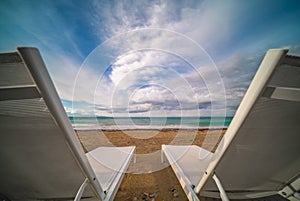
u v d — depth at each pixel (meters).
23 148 1.19
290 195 1.66
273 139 1.21
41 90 0.80
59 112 0.92
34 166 1.32
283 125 1.12
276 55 0.74
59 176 1.43
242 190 1.75
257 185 1.67
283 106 1.00
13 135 1.11
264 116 1.04
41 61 0.75
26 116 0.99
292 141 1.24
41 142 1.16
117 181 1.98
